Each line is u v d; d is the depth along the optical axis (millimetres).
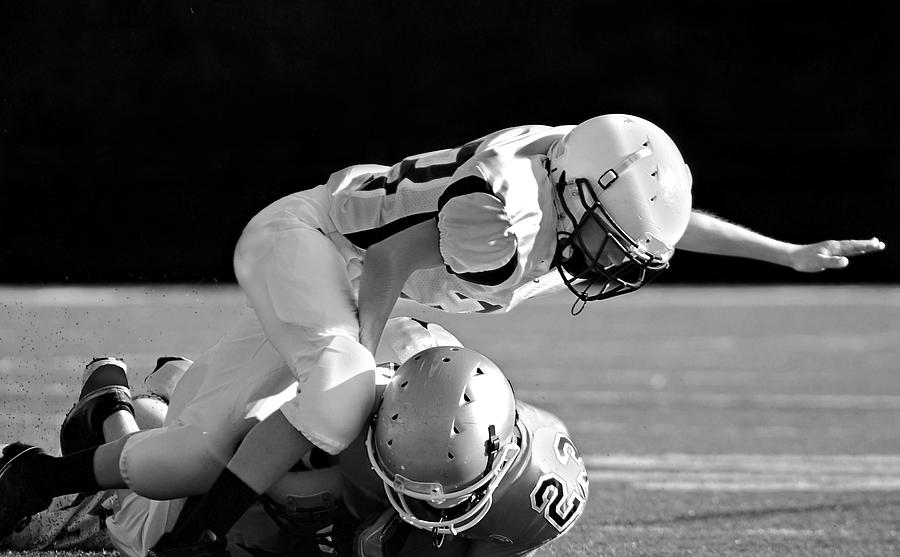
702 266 47156
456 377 8992
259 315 10484
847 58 52094
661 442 19484
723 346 31453
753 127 51844
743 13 52688
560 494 9547
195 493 10273
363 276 10102
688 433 20328
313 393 9336
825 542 12852
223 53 50281
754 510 14555
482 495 9086
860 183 48562
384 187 10664
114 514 11141
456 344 11273
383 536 9438
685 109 52438
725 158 50500
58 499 11750
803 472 17188
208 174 47562
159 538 10102
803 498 15336
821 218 48375
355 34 51719
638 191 9922
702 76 52562
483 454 8867
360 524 9727
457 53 52531
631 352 30109
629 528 13477
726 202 49156
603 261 10258
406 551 9523
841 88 51875
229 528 9531
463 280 10391
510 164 9945
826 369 27828
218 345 11188
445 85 52344
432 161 10555
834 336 33531
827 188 48719
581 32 53031
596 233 10117
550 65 52938
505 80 52750
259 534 10117
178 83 49688
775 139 50312
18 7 48656
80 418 11656
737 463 17828
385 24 52031
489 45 52688
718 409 22719
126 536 10805
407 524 9500
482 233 9758
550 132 10625
